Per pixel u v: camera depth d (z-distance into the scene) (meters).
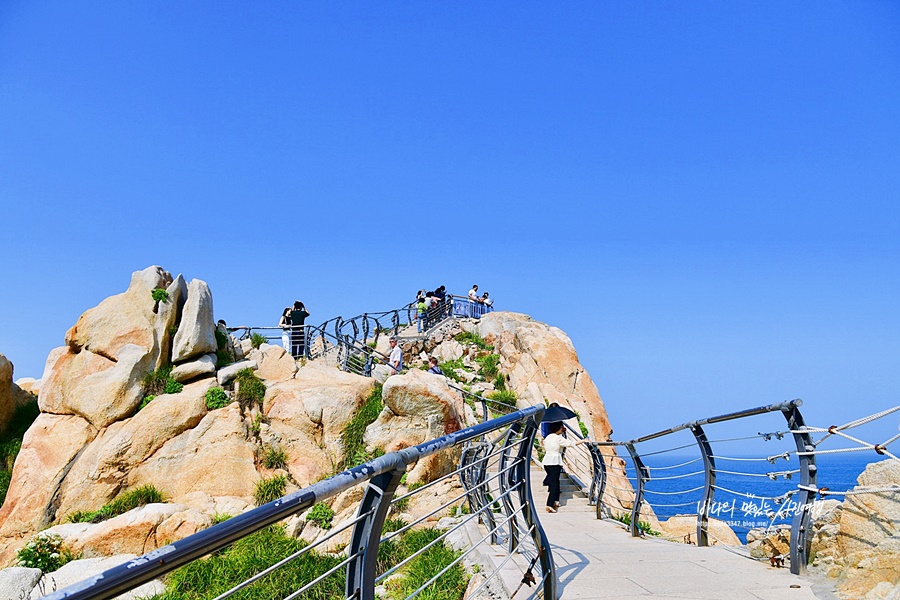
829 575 6.03
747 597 5.77
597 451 13.27
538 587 5.68
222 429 15.82
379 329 28.98
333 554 11.88
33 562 12.15
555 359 23.91
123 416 16.44
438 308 31.59
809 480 6.36
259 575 2.83
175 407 15.96
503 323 28.23
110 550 12.66
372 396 17.53
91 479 15.12
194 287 18.28
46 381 17.14
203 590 9.62
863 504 5.85
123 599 9.72
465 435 4.07
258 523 2.43
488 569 7.65
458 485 15.27
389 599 8.51
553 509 13.55
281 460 15.82
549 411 14.06
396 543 10.80
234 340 19.67
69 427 16.34
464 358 27.02
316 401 16.70
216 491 15.04
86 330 17.31
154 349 17.22
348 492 14.18
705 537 8.28
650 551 8.17
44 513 14.90
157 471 15.30
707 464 8.38
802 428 6.39
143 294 17.81
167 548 2.16
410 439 15.91
